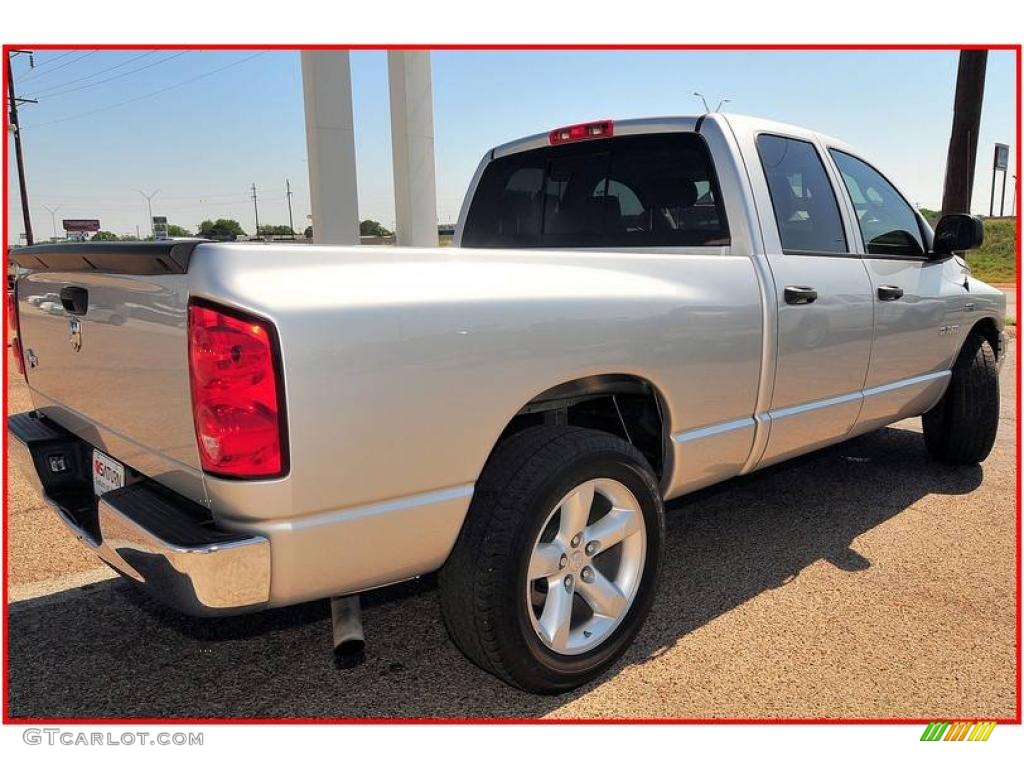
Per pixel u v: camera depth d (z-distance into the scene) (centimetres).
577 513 251
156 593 208
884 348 396
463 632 240
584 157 393
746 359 311
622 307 262
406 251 219
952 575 343
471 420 225
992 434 485
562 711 250
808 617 307
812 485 466
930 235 465
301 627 305
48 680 268
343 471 203
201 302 191
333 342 197
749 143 345
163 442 217
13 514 435
